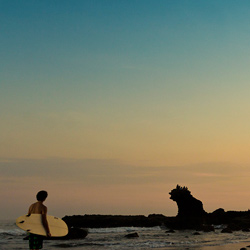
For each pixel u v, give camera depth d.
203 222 54.06
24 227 12.47
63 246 23.47
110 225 49.50
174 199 56.31
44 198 13.21
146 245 24.48
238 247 24.22
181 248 22.88
